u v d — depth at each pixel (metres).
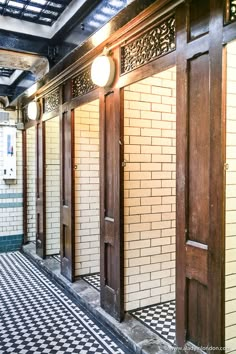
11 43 3.34
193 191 2.00
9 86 5.30
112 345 2.50
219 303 1.79
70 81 3.67
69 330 2.75
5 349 2.45
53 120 4.76
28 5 2.98
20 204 5.72
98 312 2.95
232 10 1.69
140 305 2.92
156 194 2.96
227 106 1.76
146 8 2.12
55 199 4.82
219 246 1.79
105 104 2.95
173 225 3.09
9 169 5.54
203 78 1.90
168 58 2.15
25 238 5.71
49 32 3.43
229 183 1.78
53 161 4.78
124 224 2.78
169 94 2.98
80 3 2.78
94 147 3.86
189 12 1.97
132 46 2.53
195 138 1.98
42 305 3.27
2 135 5.54
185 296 2.07
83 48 2.89
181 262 2.10
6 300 3.40
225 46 1.73
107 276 2.98
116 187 2.79
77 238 3.78
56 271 4.13
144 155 2.87
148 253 2.94
